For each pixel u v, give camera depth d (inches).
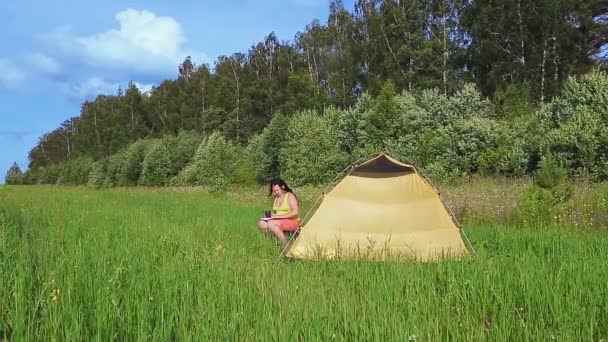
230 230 464.4
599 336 181.3
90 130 3966.5
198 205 796.6
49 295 195.2
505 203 617.9
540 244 366.9
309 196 864.3
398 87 1791.3
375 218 370.0
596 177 858.8
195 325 178.5
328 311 195.6
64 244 327.3
